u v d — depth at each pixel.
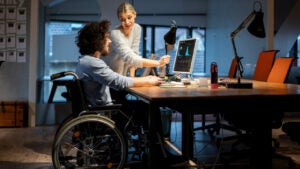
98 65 2.18
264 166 1.94
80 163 2.21
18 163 2.89
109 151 2.17
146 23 8.47
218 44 7.98
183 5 8.65
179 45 3.00
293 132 2.43
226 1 7.39
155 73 3.35
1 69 4.75
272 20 5.27
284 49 7.38
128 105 2.57
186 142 2.86
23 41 4.75
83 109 2.15
